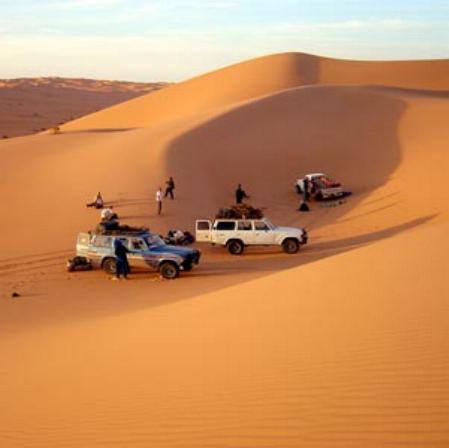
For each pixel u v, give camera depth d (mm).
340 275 14172
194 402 8430
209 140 48219
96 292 22266
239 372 9203
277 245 29328
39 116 138375
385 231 32750
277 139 49062
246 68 108438
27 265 27000
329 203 38812
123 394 9359
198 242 31328
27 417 9227
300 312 11797
